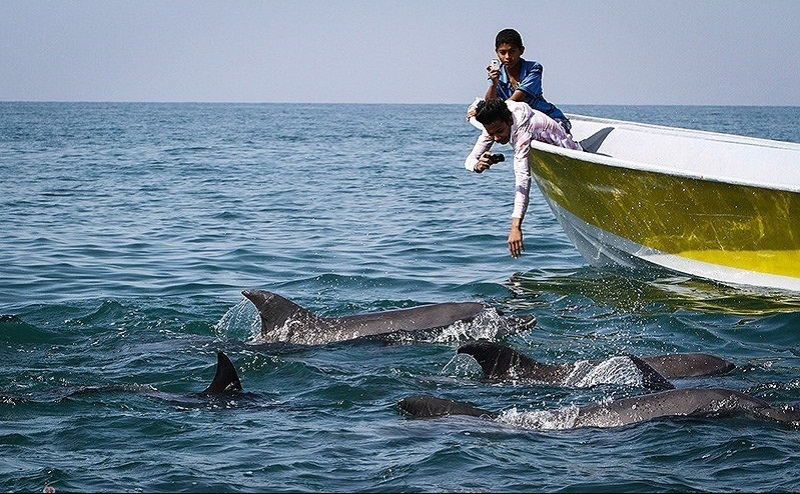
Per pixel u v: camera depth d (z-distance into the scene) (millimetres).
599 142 16328
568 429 8016
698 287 13805
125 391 8945
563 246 17859
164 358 10250
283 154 49438
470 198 26609
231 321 12000
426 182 32000
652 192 13562
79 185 30172
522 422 8141
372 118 145750
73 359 10258
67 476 6949
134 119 124562
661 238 14078
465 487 6805
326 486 6812
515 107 12836
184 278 14961
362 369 9914
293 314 11023
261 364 9992
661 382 9211
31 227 20328
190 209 24031
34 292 13898
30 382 9398
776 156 15227
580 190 14344
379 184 31203
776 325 11750
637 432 7887
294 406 8656
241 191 28797
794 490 6812
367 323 11055
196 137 69812
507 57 13789
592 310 12633
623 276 14625
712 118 134750
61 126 89562
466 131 84938
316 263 16266
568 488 6809
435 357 10367
